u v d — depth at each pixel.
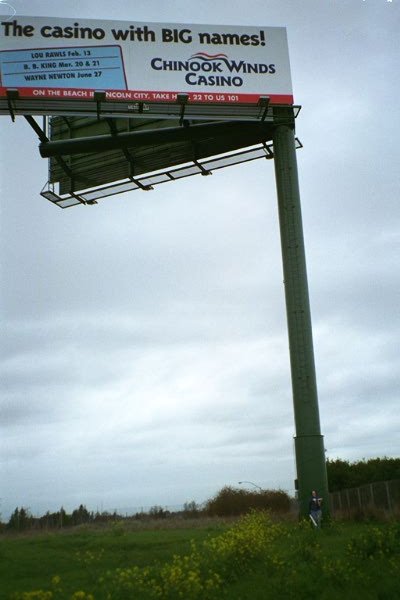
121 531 27.08
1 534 34.91
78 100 33.31
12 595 9.87
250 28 34.97
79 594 9.20
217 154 37.75
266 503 45.91
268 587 10.76
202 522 37.09
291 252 30.92
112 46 34.03
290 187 32.22
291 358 29.66
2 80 33.09
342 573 11.15
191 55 34.12
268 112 33.75
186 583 10.30
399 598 9.74
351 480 46.91
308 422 28.52
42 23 33.94
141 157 39.34
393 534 14.38
